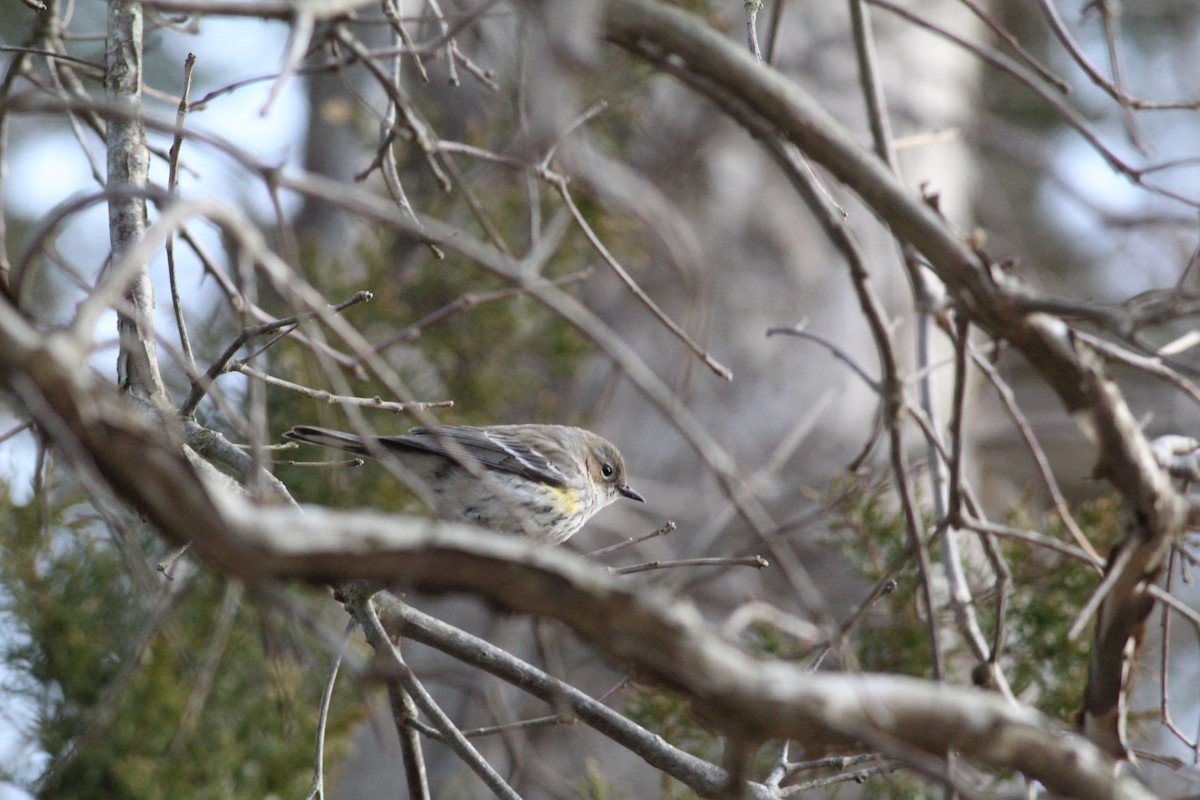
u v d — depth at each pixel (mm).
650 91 14930
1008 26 20719
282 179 5328
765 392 15664
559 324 14656
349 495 13430
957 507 7977
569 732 14852
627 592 4730
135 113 5051
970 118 17422
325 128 18047
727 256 15859
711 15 13758
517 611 4805
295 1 6043
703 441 7680
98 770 11680
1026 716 5438
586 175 8969
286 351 13305
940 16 17391
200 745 11930
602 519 15320
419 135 7930
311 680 12891
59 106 4953
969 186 18562
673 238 9719
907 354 16031
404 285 14617
